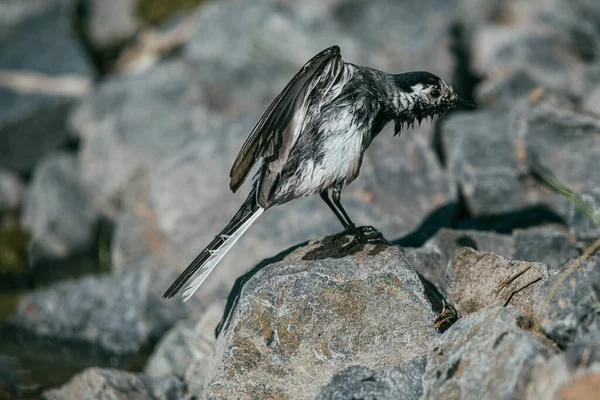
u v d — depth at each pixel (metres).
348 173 8.91
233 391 8.05
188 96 18.38
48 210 16.95
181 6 22.05
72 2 22.45
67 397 9.81
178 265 14.30
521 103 14.99
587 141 13.12
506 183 13.21
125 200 16.38
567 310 7.36
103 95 18.84
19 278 16.27
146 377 9.76
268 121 8.09
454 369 7.13
